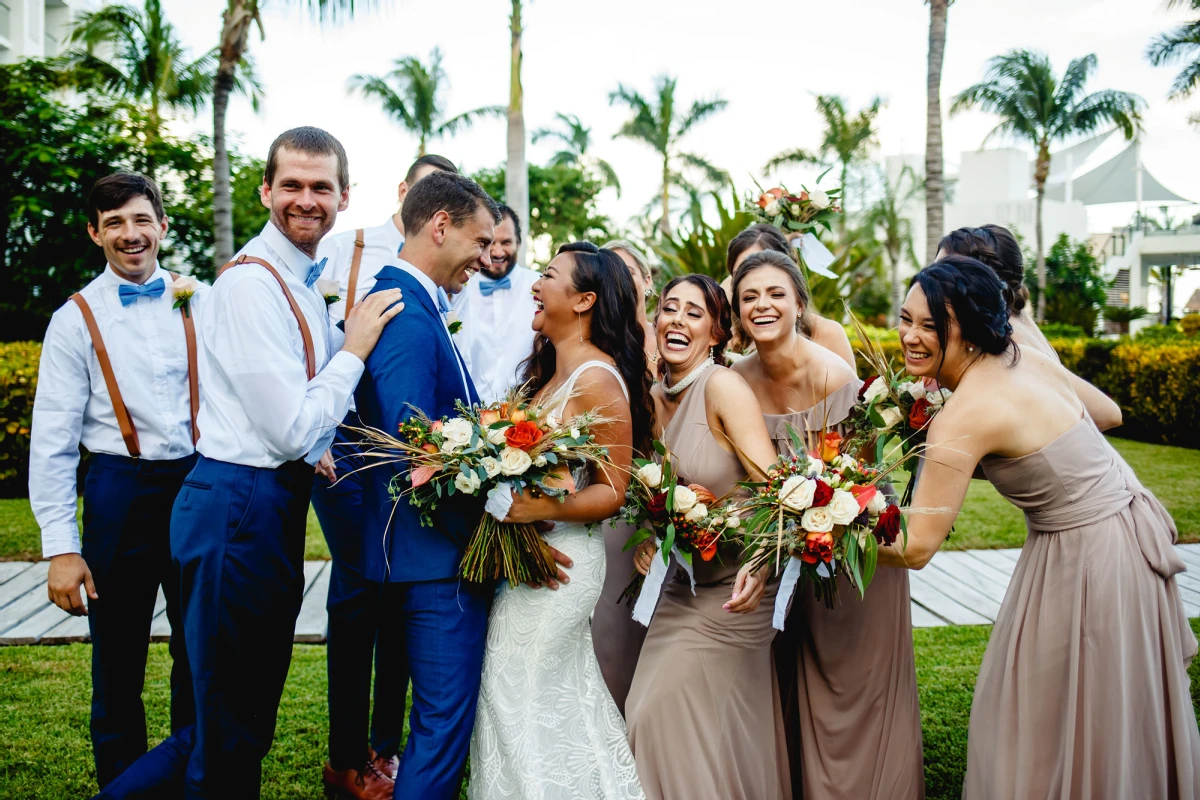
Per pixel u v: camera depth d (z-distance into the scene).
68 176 12.19
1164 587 2.25
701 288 2.62
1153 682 2.17
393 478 2.21
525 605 2.29
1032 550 2.30
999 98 24.44
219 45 9.83
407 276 2.32
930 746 3.11
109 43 16.44
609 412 2.33
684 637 2.48
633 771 2.35
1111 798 2.12
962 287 2.20
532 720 2.25
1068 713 2.17
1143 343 11.84
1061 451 2.17
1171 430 10.81
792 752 2.82
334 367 2.20
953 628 4.30
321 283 2.55
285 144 2.28
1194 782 2.21
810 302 3.05
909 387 2.57
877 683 2.63
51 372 2.56
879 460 2.40
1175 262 37.78
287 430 2.11
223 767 2.18
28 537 5.89
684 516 2.35
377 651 2.86
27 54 20.19
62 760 2.92
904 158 31.28
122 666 2.63
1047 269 28.88
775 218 3.71
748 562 2.34
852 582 2.29
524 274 3.76
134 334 2.63
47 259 12.72
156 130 13.60
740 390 2.54
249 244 2.34
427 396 2.22
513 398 2.32
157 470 2.65
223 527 2.14
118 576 2.62
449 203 2.29
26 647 3.99
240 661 2.19
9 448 7.66
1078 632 2.17
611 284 2.43
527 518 2.16
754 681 2.53
